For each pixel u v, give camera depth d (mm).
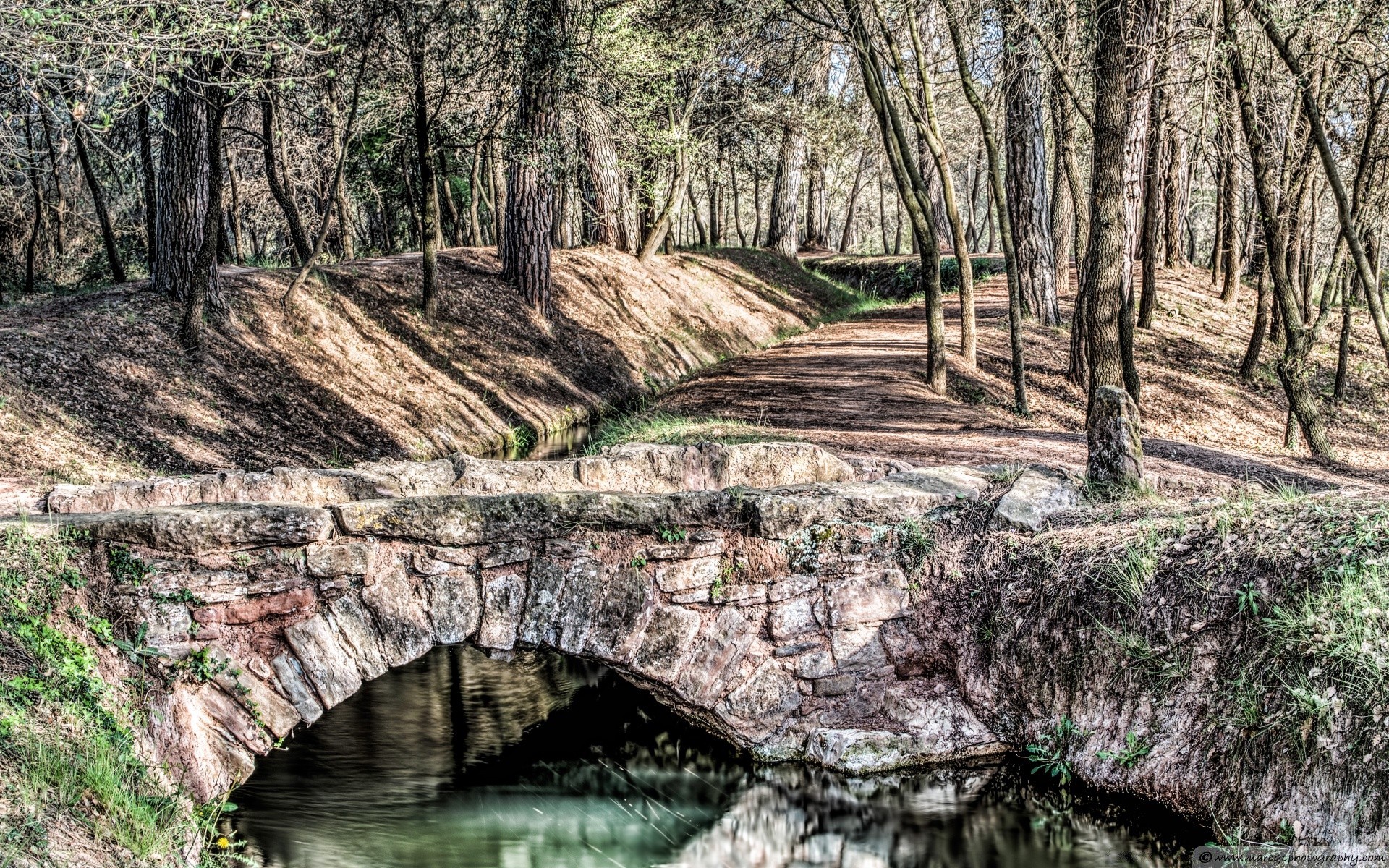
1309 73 12734
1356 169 16156
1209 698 5559
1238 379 19391
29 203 21016
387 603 6145
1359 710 4836
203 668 5762
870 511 6910
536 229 20906
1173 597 5852
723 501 6715
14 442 10594
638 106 22922
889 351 20562
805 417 13844
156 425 12336
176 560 5730
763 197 57469
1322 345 22109
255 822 6078
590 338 21672
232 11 8672
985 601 6730
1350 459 15375
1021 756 6469
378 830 6090
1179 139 26203
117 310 14242
